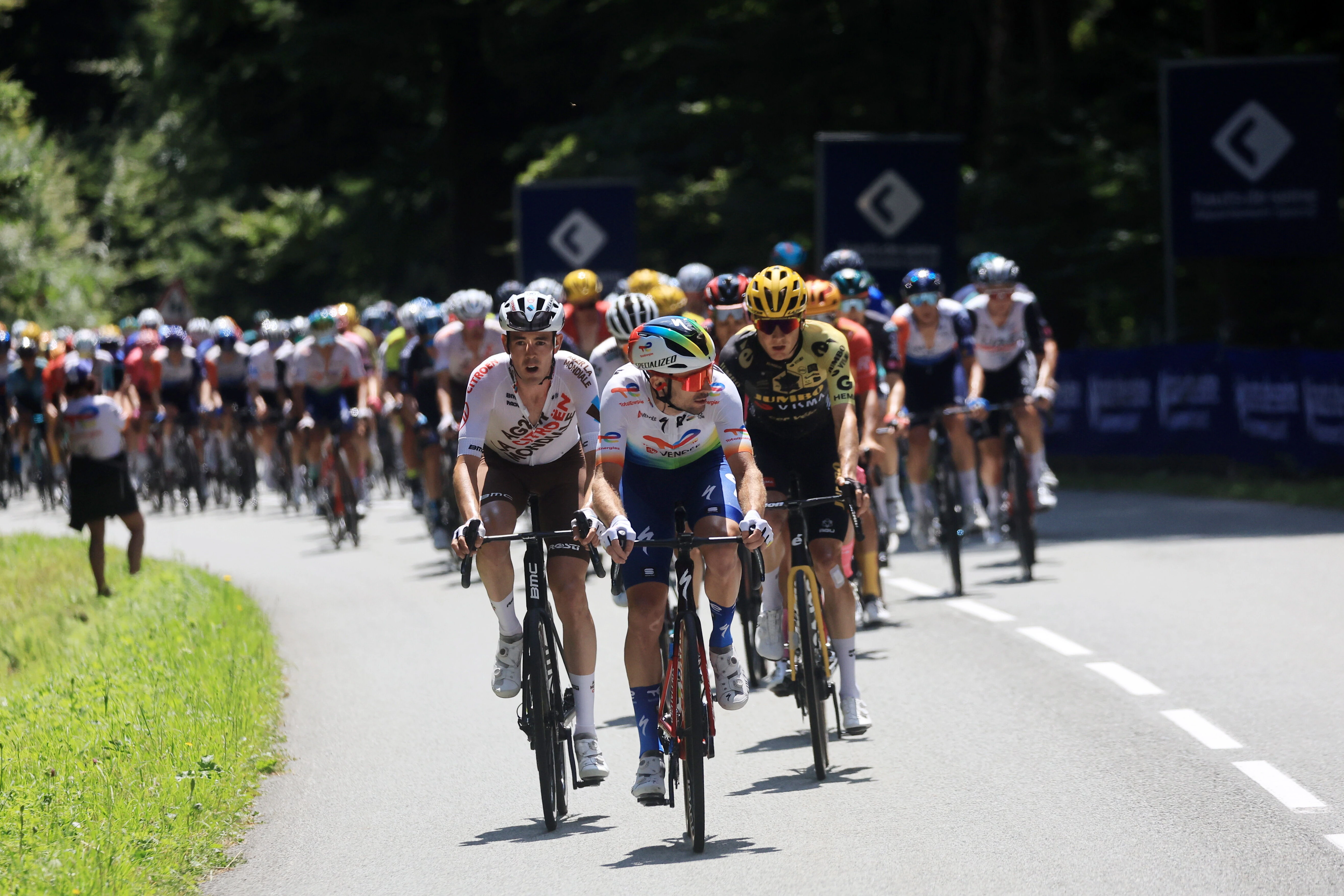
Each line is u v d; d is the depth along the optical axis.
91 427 43.56
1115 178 87.75
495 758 25.52
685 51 102.50
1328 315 84.81
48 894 18.03
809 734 26.33
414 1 114.88
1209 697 26.92
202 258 166.50
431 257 143.75
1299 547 44.19
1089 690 27.89
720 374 21.81
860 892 17.94
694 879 18.77
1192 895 17.27
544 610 21.80
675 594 34.91
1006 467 41.53
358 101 128.25
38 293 105.44
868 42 101.12
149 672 30.78
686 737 20.03
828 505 24.69
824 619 24.83
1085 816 20.47
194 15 122.75
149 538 60.97
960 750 24.31
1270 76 70.81
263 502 77.00
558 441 22.70
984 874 18.33
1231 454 63.97
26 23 190.12
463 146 126.31
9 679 34.34
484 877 19.36
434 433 48.50
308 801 23.36
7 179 76.06
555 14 108.44
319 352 54.78
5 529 67.38
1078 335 92.94
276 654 34.66
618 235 82.44
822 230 71.94
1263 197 71.25
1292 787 21.34
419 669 33.16
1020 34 96.50
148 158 174.88
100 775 23.31
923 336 39.84
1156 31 105.12
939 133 108.06
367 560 51.62
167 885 19.12
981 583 41.41
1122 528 51.75
